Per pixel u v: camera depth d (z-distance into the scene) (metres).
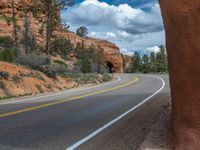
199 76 6.07
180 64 6.28
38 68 37.88
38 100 21.56
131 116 13.35
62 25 75.88
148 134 8.47
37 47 70.38
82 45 95.38
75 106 17.59
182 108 6.40
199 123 6.19
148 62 135.88
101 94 25.88
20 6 87.88
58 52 77.19
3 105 18.95
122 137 9.46
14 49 53.84
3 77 28.59
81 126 11.53
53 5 70.12
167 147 7.12
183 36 6.15
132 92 26.91
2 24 74.56
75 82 41.78
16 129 11.09
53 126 11.63
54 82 36.22
